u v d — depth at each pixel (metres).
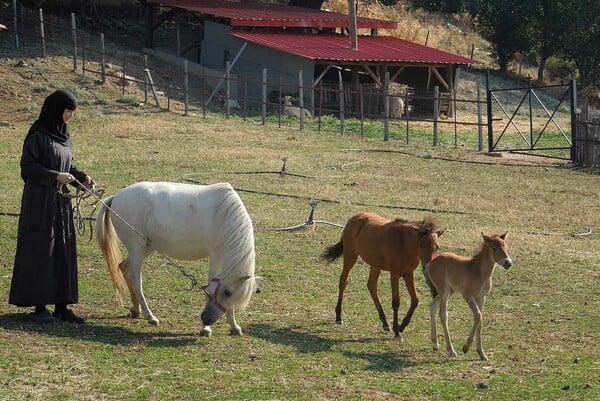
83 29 42.16
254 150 25.80
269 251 15.10
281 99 34.12
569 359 10.02
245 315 11.52
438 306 10.41
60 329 10.11
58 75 34.00
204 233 10.42
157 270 13.50
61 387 8.15
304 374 9.02
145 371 8.77
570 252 15.87
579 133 26.86
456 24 59.47
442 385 8.88
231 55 38.91
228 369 9.02
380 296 12.93
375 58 35.41
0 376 8.30
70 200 10.50
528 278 14.08
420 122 36.34
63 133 10.52
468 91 45.31
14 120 28.55
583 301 12.90
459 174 24.08
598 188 22.88
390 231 10.72
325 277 13.73
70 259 10.43
